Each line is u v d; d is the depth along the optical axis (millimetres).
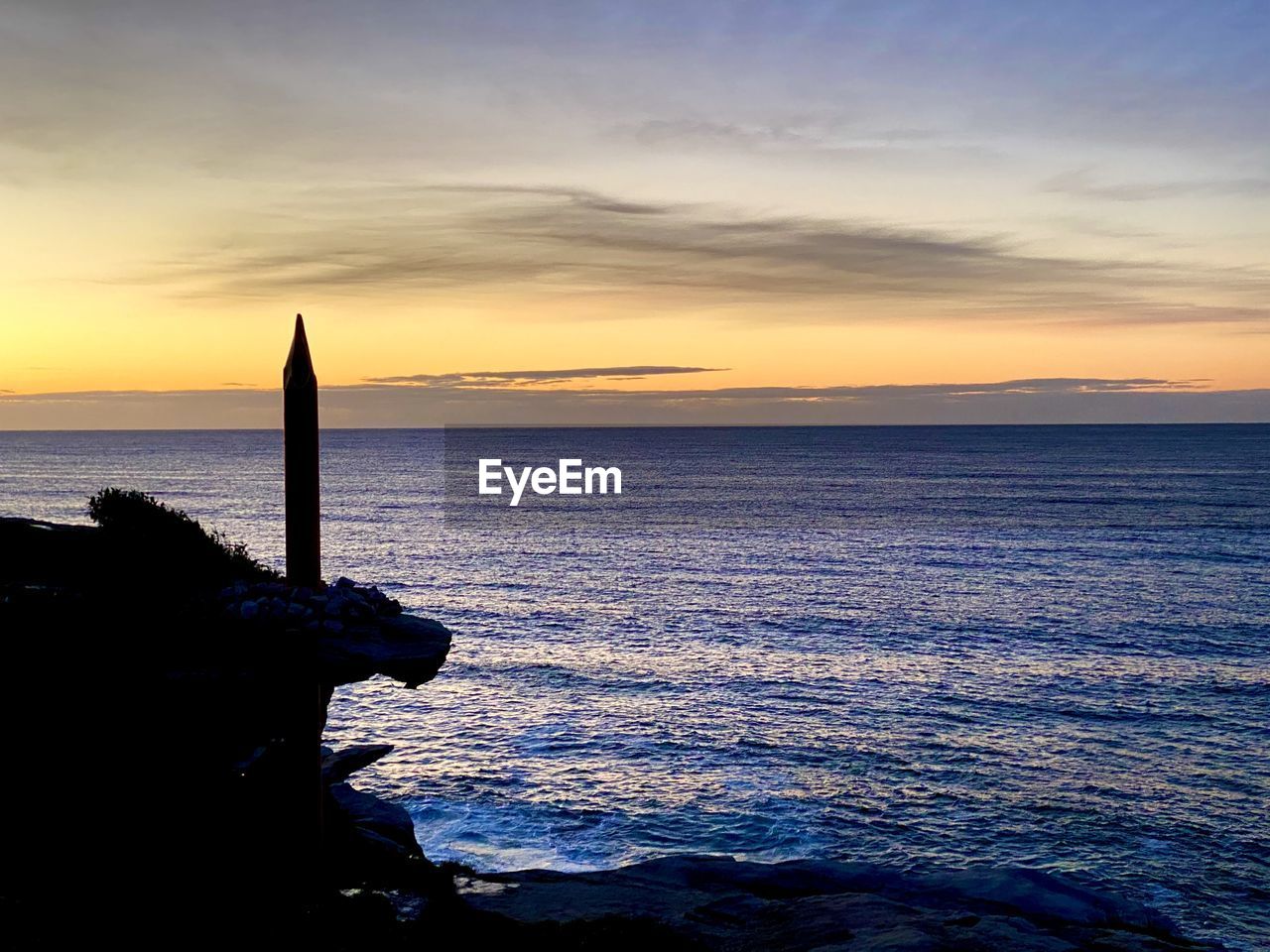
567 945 14430
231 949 9531
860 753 42312
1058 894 22172
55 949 8586
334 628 11180
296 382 11633
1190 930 27625
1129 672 55625
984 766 40750
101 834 10328
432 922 12430
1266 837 33875
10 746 10328
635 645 63156
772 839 33469
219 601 11570
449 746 43062
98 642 10961
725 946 17297
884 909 19344
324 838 14578
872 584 88125
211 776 11180
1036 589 84750
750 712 48250
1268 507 159875
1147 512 154125
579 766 40531
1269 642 63156
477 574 95062
